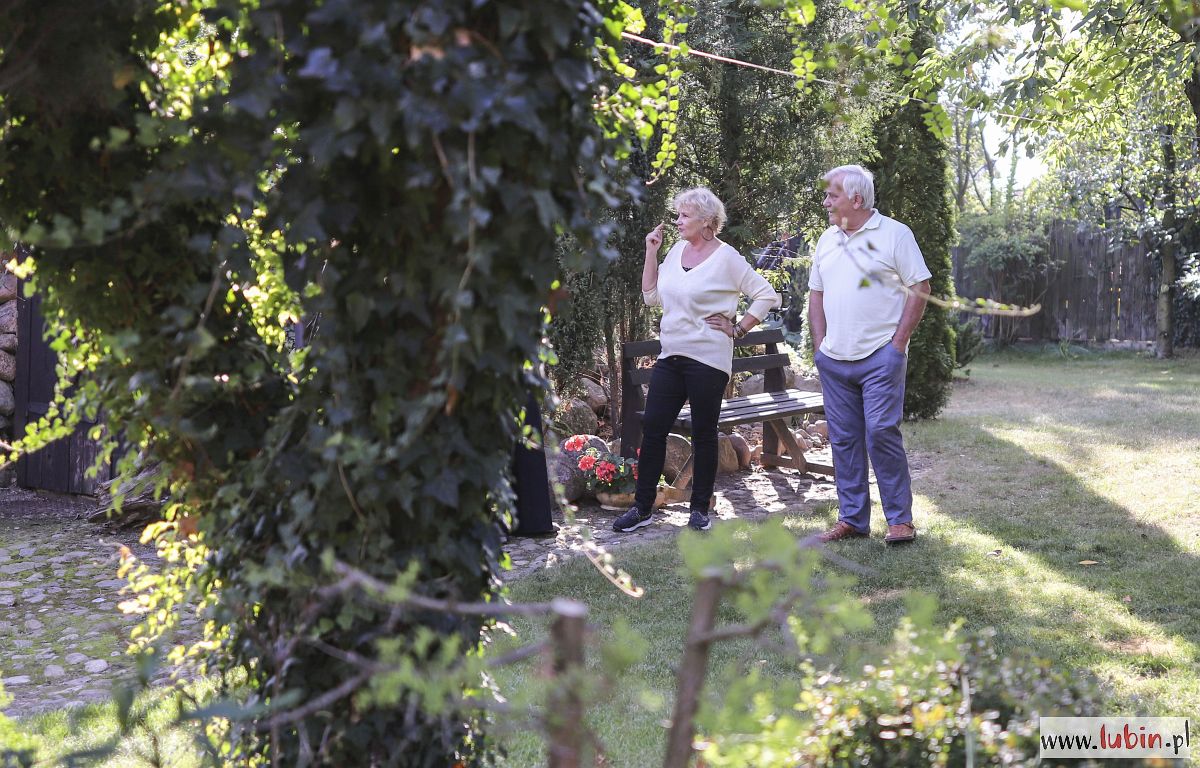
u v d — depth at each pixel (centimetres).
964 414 916
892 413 455
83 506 607
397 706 155
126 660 339
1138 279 1670
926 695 157
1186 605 359
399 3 123
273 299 186
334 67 120
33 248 171
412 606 148
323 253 144
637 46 533
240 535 168
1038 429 799
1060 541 454
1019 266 1788
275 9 131
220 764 174
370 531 150
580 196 144
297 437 160
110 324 169
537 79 133
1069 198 1500
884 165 830
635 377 602
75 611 399
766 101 676
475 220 126
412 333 145
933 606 143
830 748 155
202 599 189
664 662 313
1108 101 773
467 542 157
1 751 169
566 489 569
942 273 848
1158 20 520
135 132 165
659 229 506
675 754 118
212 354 169
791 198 704
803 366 1091
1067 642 324
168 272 167
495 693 179
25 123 164
